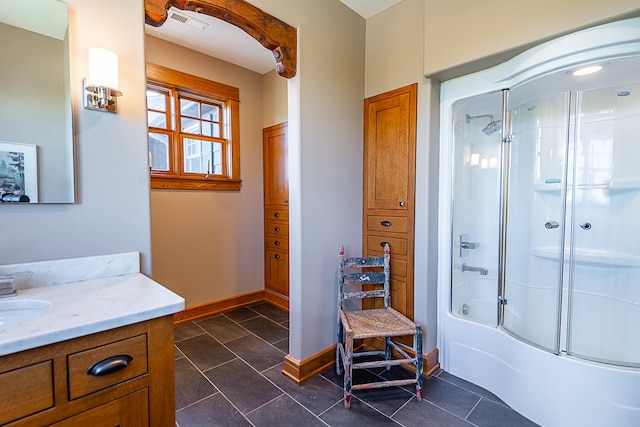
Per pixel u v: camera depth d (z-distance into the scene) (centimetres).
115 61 115
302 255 192
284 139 315
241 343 245
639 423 136
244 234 331
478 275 229
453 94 199
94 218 119
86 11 115
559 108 199
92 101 116
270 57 295
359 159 232
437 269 210
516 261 204
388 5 214
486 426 155
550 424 153
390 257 219
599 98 190
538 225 210
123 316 85
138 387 90
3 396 69
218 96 300
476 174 229
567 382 148
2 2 103
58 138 111
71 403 78
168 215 275
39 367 73
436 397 179
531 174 211
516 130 205
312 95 195
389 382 174
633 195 186
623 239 190
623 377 138
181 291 285
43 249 109
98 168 119
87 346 81
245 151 327
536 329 195
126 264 126
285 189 316
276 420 158
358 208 233
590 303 200
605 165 193
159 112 274
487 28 166
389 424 156
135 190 128
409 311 209
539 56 152
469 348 195
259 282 347
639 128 183
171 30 246
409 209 207
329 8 204
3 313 93
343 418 160
